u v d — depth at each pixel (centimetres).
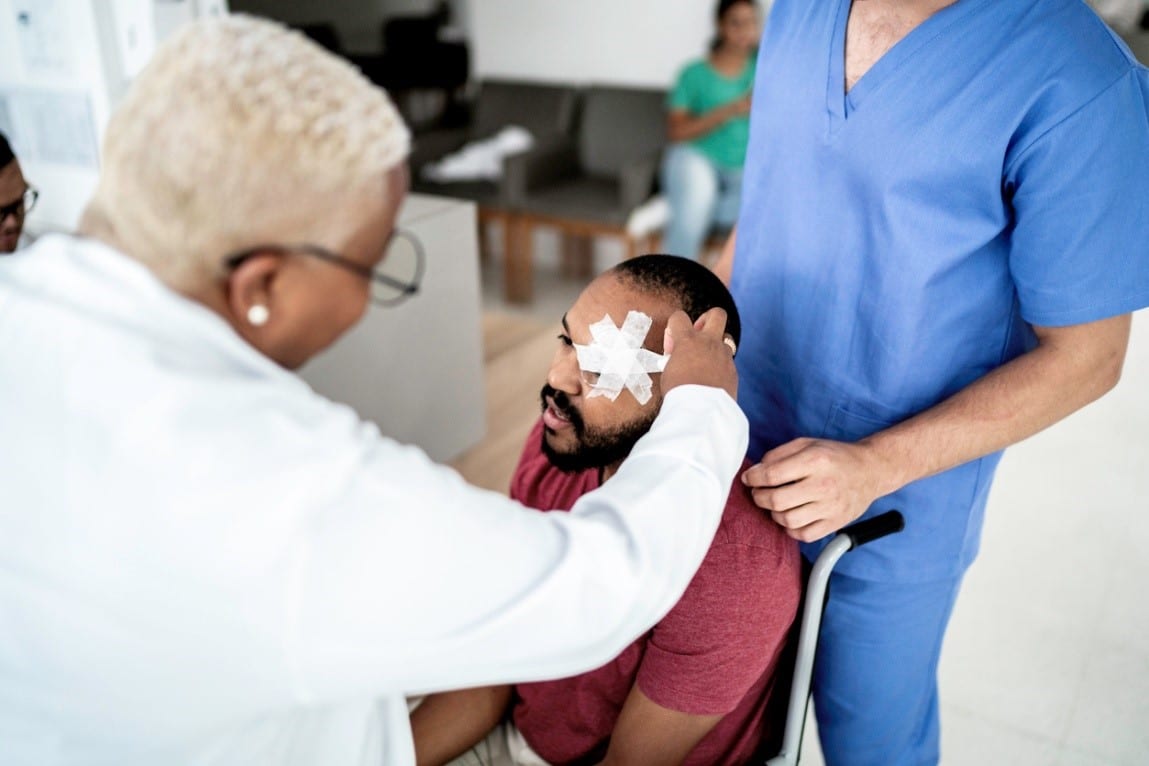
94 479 53
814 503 89
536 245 475
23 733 57
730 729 103
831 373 108
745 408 120
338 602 54
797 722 103
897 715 121
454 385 254
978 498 108
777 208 109
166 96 54
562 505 110
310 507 54
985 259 96
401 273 225
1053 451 256
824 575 95
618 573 62
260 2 408
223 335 57
